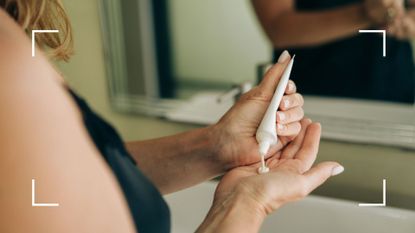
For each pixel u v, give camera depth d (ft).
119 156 1.43
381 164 2.96
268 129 1.90
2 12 1.15
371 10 2.77
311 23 2.92
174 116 3.48
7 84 1.03
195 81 3.34
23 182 1.04
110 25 3.43
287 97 1.98
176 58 3.35
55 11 1.85
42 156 1.06
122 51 3.48
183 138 2.14
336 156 3.05
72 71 3.65
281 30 3.02
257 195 1.65
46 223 1.08
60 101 1.13
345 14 2.84
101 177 1.19
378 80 2.85
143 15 3.32
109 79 3.58
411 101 2.80
